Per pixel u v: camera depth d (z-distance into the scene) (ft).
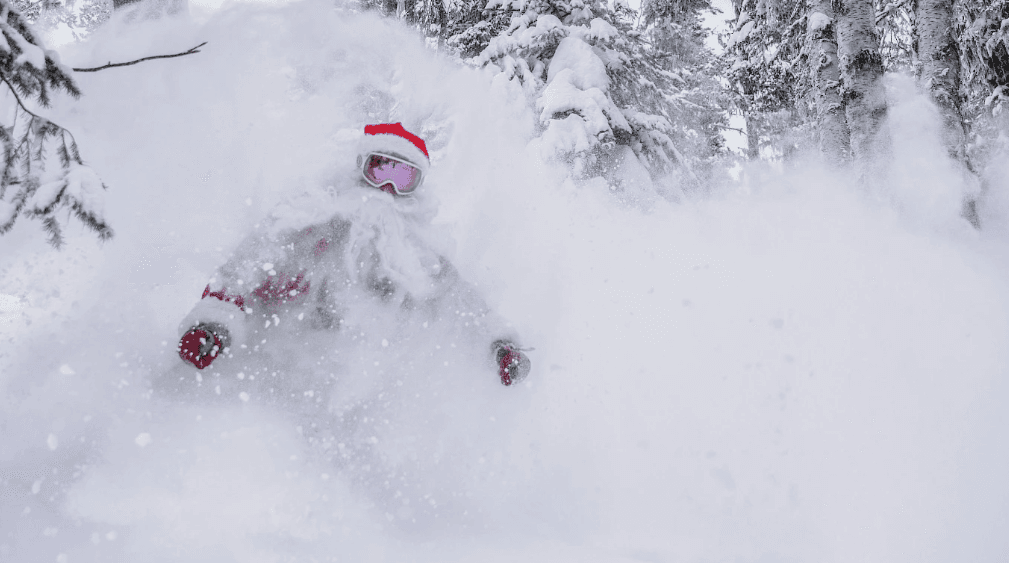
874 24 27.50
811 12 31.19
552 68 30.40
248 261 9.17
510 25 31.83
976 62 32.01
